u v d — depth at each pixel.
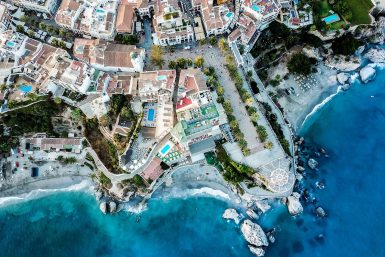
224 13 161.25
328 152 167.12
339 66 173.50
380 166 164.75
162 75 153.50
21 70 156.50
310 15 166.50
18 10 167.00
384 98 174.62
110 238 162.25
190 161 158.50
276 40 169.38
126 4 163.38
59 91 157.25
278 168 150.38
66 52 159.12
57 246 161.75
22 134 165.12
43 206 167.25
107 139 160.62
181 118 149.38
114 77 158.75
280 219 159.12
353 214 158.62
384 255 152.62
